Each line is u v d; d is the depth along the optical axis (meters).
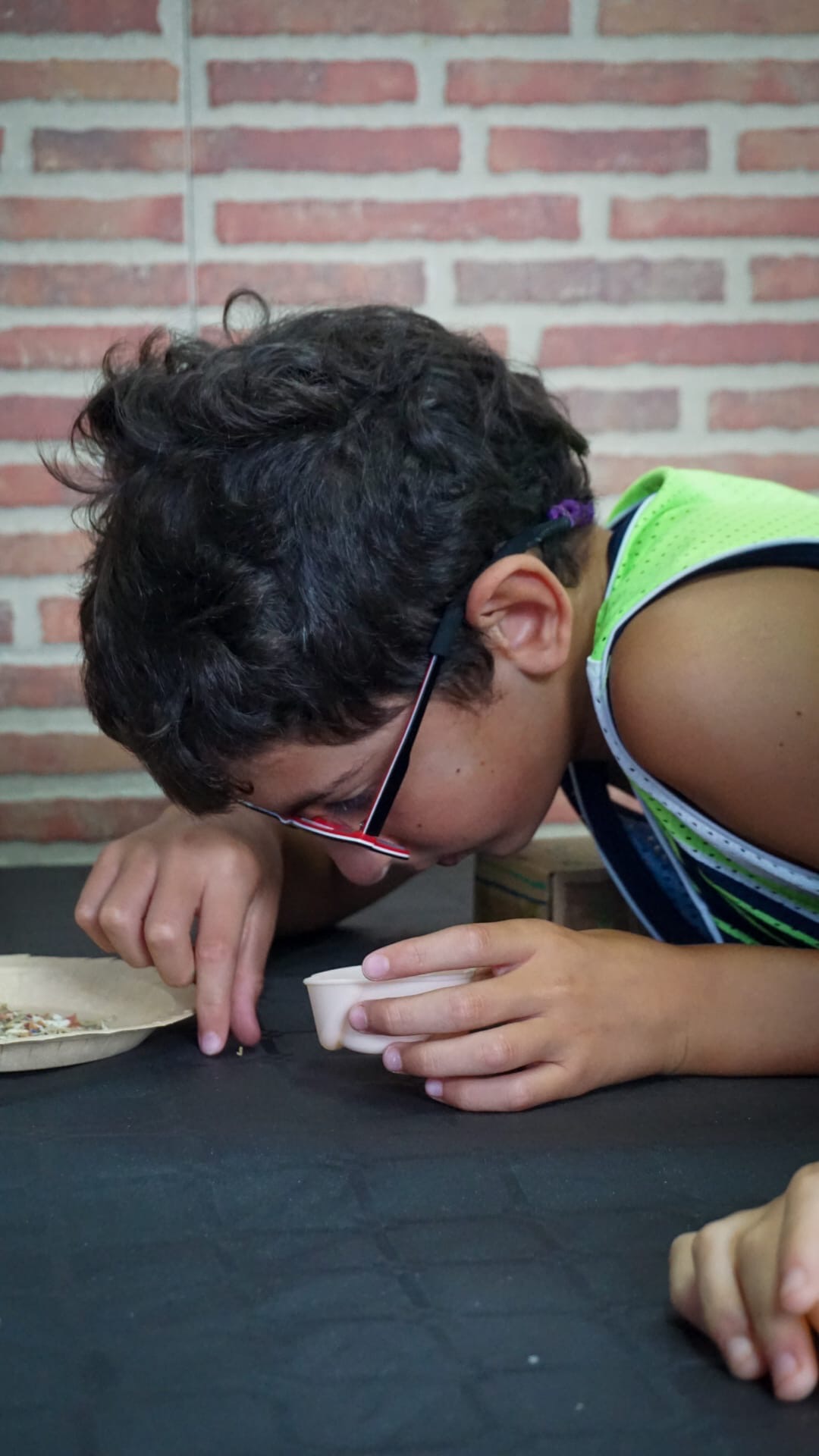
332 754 0.82
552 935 0.80
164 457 0.81
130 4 1.97
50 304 2.02
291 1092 0.80
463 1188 0.66
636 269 2.07
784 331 2.10
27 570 2.06
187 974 0.90
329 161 2.02
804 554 0.85
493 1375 0.49
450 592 0.83
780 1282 0.47
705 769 0.82
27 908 1.44
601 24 2.02
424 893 1.42
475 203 2.04
